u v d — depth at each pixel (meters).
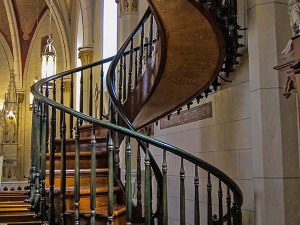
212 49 3.43
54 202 3.20
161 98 4.16
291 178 3.19
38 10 13.25
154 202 5.49
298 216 3.18
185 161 4.89
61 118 3.02
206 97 4.38
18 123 12.94
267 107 3.26
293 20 2.65
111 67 3.78
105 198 3.46
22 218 4.94
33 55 13.44
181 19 3.10
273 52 3.29
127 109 4.41
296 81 2.34
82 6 10.34
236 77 3.99
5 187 8.72
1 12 13.27
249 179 3.72
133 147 5.79
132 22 6.52
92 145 2.76
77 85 10.80
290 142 3.22
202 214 4.46
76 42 11.37
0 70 13.44
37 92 3.33
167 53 3.48
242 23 3.89
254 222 3.41
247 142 3.77
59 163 4.05
